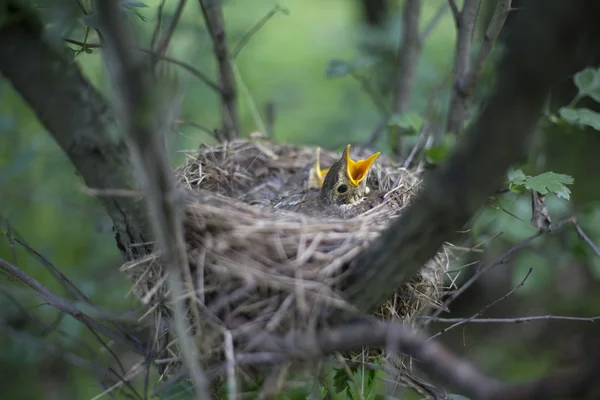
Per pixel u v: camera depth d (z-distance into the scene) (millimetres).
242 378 2920
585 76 4164
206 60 6023
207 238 3123
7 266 3461
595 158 4805
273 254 3090
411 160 4793
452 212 2406
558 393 2002
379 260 2734
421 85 6633
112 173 2703
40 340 4891
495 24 3910
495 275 6543
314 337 2537
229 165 4957
